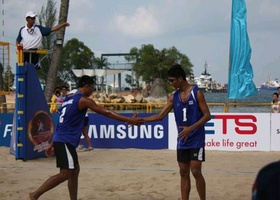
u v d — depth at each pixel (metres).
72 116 4.95
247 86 12.57
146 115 10.89
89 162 9.05
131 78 50.53
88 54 51.78
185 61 53.34
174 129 10.96
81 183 6.95
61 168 4.94
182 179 5.16
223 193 6.30
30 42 9.63
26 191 6.36
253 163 8.95
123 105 12.52
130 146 11.12
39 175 7.67
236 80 12.60
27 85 9.27
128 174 7.66
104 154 10.16
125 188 6.59
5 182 7.01
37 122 9.49
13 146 9.77
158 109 13.18
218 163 8.91
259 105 11.45
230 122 10.84
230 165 8.68
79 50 52.31
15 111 9.38
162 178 7.30
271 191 1.66
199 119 4.94
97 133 11.19
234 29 12.55
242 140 10.81
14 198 5.96
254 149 10.78
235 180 7.18
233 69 12.62
